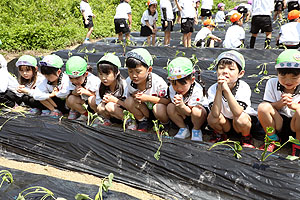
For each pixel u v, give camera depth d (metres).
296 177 2.28
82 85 3.75
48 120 3.51
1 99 4.44
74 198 2.22
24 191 2.28
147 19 8.31
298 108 2.66
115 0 16.11
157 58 6.29
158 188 2.64
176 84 3.12
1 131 3.56
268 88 3.00
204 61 5.83
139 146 2.95
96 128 3.21
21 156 3.33
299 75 2.65
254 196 2.34
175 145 2.84
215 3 20.20
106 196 2.26
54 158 3.18
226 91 2.80
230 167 2.52
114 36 12.07
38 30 9.34
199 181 2.57
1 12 11.55
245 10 11.26
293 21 6.19
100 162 3.01
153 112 3.49
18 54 8.59
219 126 3.13
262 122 2.94
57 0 13.42
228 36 7.20
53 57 3.85
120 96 3.63
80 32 10.87
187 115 3.29
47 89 4.07
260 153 2.58
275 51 6.21
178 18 13.42
